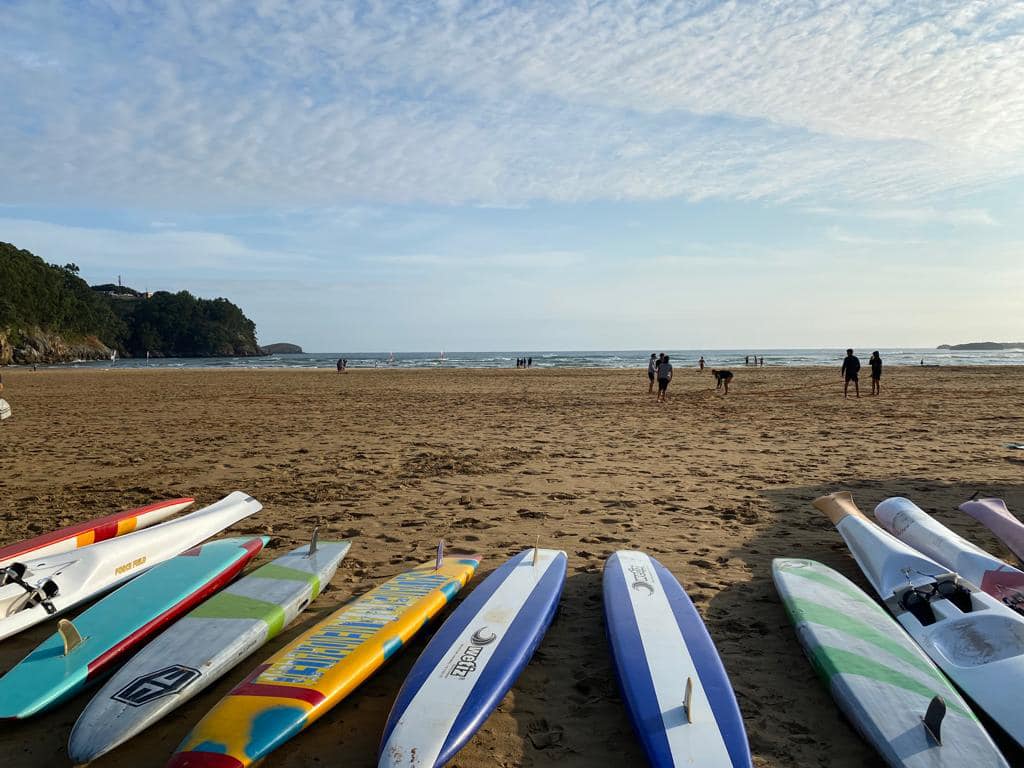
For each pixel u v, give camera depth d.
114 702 3.04
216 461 9.98
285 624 4.04
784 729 3.12
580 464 9.60
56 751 2.97
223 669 3.43
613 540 5.95
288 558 4.85
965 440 11.91
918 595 4.29
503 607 4.02
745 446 11.31
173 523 5.69
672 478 8.62
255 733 2.75
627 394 23.83
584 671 3.66
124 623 3.83
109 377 40.34
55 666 3.42
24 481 8.61
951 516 6.79
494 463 9.67
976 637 3.73
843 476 8.73
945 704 3.04
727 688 3.20
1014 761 2.90
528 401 21.08
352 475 8.85
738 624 4.21
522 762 2.87
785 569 4.75
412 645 4.01
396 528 6.35
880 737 2.88
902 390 24.89
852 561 5.43
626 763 2.87
